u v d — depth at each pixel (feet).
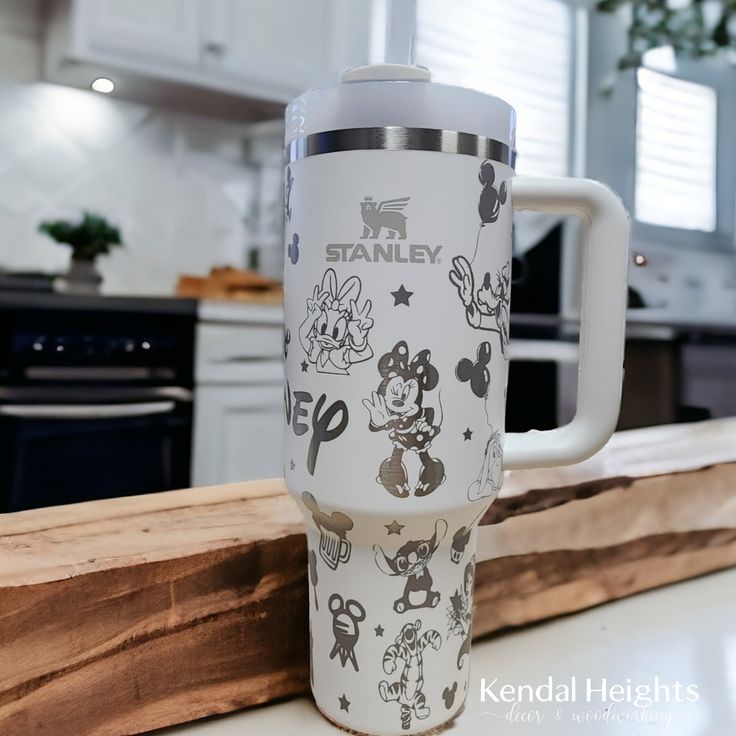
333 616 0.94
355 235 0.85
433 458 0.87
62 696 0.86
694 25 6.47
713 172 7.93
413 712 0.92
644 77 7.72
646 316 5.78
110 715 0.89
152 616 0.91
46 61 6.30
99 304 5.35
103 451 5.25
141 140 6.93
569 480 1.26
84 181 6.68
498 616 1.16
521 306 6.96
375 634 0.92
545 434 1.02
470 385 0.89
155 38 5.99
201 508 1.14
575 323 6.38
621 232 0.95
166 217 7.11
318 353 0.89
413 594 0.92
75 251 6.66
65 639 0.86
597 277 0.97
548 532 1.21
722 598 1.32
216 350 5.84
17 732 0.83
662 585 1.37
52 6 6.08
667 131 7.81
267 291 7.42
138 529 1.03
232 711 0.98
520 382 6.00
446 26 7.47
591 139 8.12
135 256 6.98
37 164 6.46
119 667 0.89
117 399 5.33
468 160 0.86
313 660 0.99
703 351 5.48
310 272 0.89
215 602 0.96
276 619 1.01
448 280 0.86
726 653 1.10
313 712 0.99
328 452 0.88
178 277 7.22
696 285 7.41
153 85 6.36
